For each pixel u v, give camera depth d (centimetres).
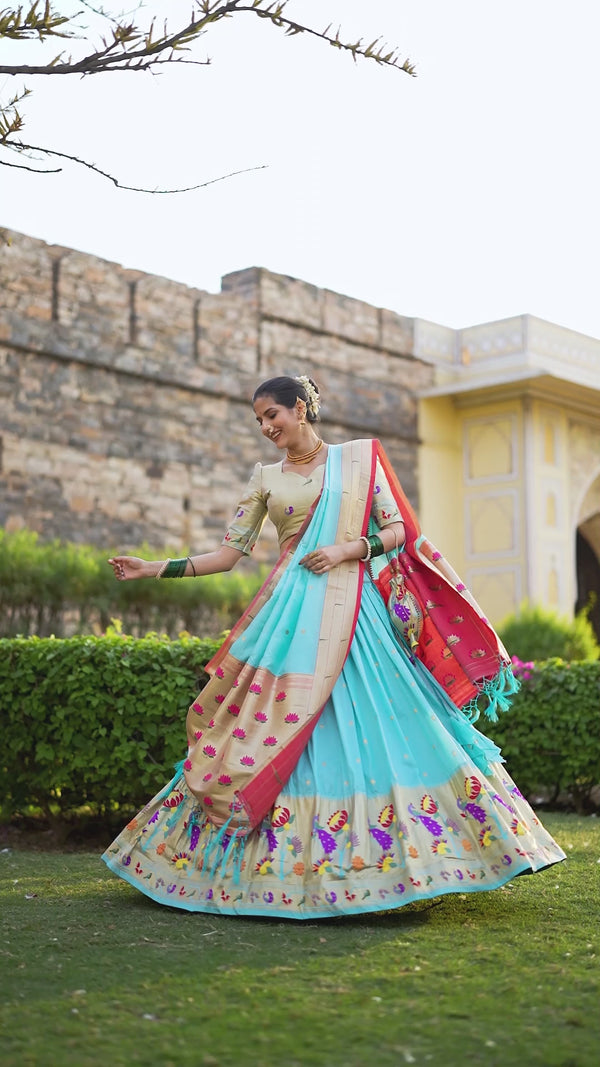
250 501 381
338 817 325
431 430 1678
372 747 334
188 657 573
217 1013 232
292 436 370
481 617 357
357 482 366
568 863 443
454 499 1694
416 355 1680
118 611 1137
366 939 298
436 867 316
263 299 1498
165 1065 202
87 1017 230
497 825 323
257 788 328
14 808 580
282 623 347
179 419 1389
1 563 1040
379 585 360
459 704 352
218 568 380
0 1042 215
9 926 319
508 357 1675
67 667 562
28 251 1252
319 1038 217
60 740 564
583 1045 212
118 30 279
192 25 281
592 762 680
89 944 294
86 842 571
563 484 1684
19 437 1228
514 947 289
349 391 1582
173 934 304
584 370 1745
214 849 337
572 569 1684
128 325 1345
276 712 336
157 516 1352
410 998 243
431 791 329
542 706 692
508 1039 215
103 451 1305
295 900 319
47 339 1261
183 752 559
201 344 1422
